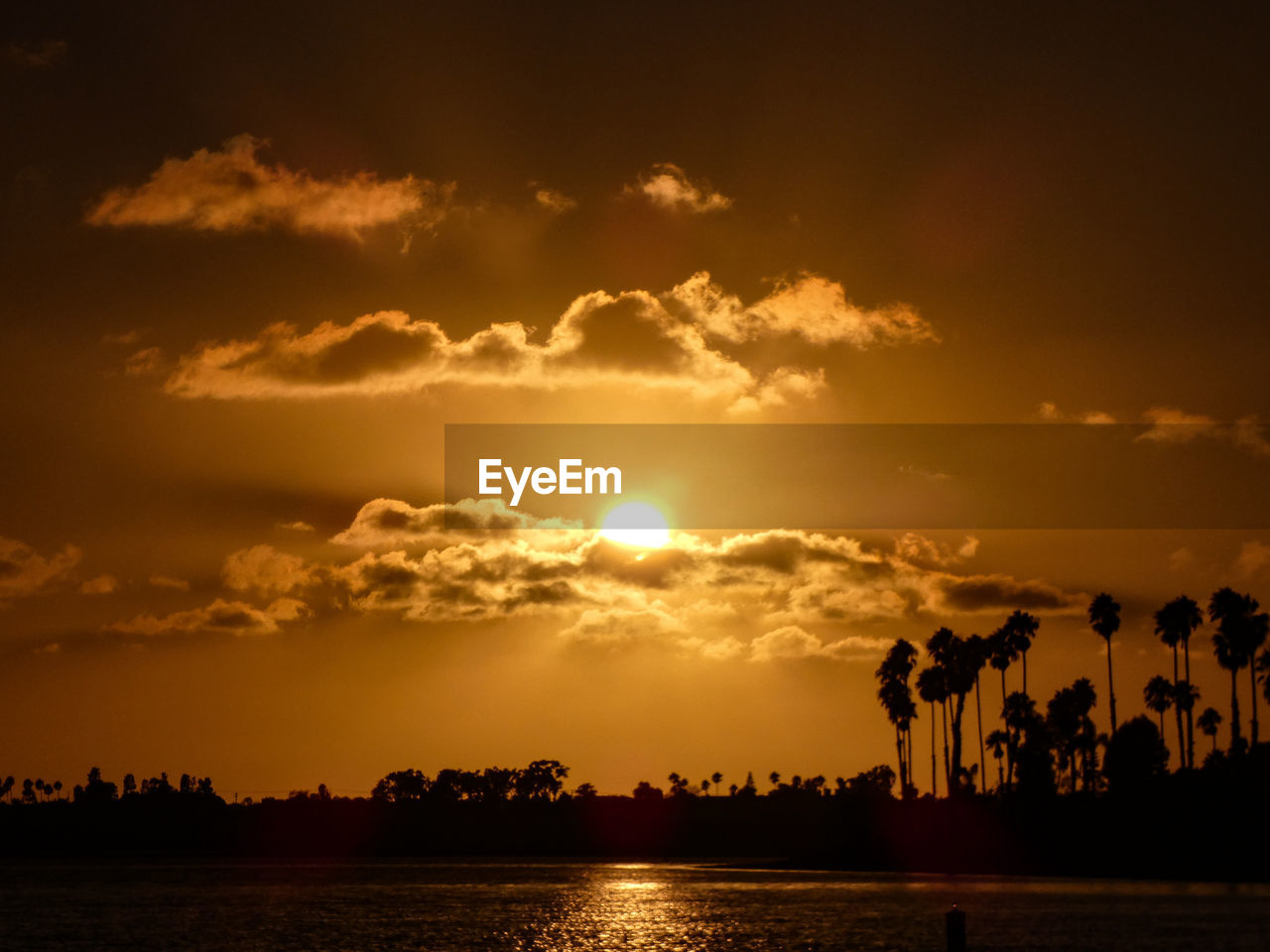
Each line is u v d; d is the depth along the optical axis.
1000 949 69.62
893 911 91.94
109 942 85.88
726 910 98.75
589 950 78.25
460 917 100.56
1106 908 88.00
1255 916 82.19
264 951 80.19
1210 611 136.88
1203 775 138.25
